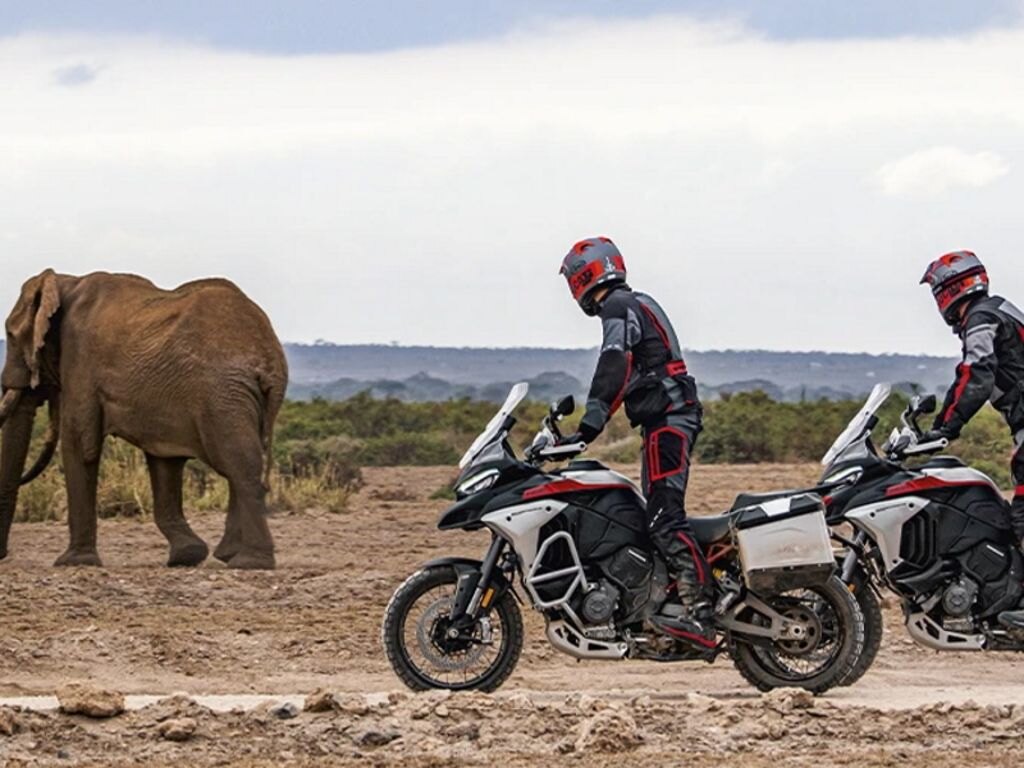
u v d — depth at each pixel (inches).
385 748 826.8
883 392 987.9
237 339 1616.6
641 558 936.9
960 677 1079.0
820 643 946.7
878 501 970.1
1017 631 976.9
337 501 2383.1
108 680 1047.0
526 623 1254.9
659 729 855.7
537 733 844.0
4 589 1376.7
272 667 1091.9
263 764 793.6
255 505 1594.5
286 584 1439.5
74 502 1673.2
